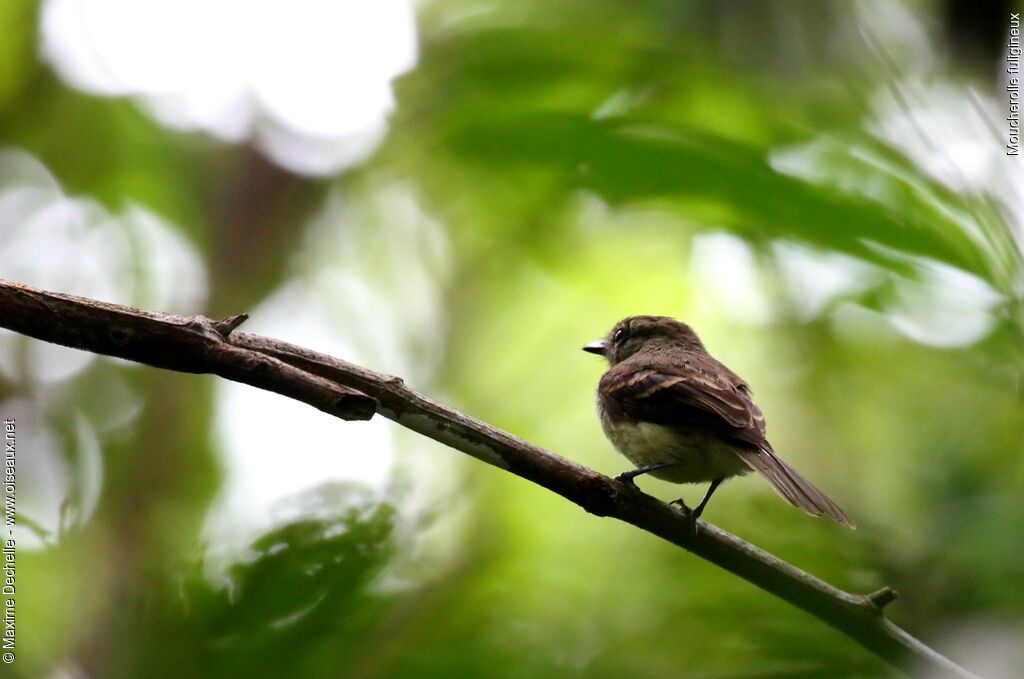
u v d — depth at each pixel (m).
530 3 12.55
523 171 9.64
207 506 13.52
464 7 14.45
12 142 16.67
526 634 8.80
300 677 7.39
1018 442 8.28
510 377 16.22
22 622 10.41
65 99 16.61
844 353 12.27
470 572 9.97
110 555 11.78
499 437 7.09
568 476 7.13
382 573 8.01
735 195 7.90
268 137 17.28
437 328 16.83
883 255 7.35
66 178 16.81
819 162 8.69
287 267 17.27
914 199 7.55
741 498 9.87
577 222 15.10
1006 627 6.09
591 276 15.94
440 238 16.98
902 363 11.79
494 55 11.25
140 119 16.92
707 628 7.65
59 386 14.88
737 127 11.38
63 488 13.51
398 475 11.52
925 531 7.28
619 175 8.48
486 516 12.52
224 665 7.38
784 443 12.39
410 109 15.24
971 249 7.09
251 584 7.67
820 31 10.33
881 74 9.25
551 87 11.32
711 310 15.67
